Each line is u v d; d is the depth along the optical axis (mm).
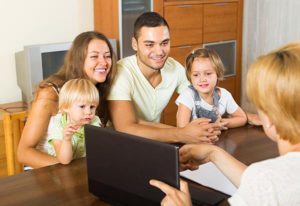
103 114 1887
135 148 1087
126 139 1104
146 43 1901
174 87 2156
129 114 1867
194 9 3943
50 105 1704
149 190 1082
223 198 1206
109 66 1833
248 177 876
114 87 1881
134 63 2002
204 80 1959
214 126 1768
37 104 1708
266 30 4367
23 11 3268
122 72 1925
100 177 1206
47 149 1739
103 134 1159
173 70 2135
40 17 3363
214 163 1340
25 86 3105
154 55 1919
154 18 1905
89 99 1604
